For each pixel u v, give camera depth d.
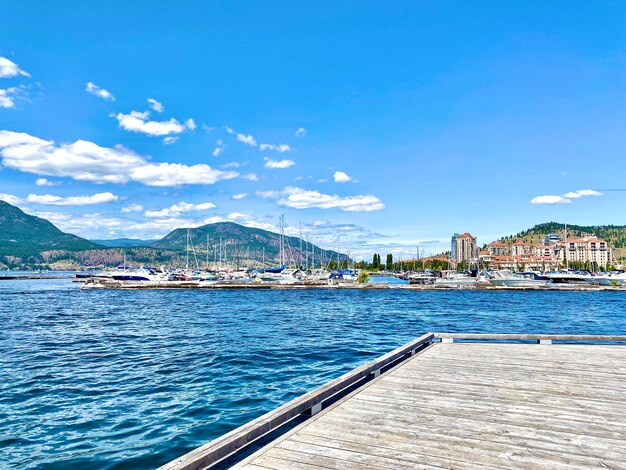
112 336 24.06
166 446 8.81
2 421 10.32
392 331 26.17
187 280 90.94
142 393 12.55
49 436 9.38
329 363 16.50
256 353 18.44
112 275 86.75
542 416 6.41
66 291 74.62
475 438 5.57
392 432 5.77
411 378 8.62
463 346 12.16
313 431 5.81
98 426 9.95
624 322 32.53
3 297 60.66
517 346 12.15
